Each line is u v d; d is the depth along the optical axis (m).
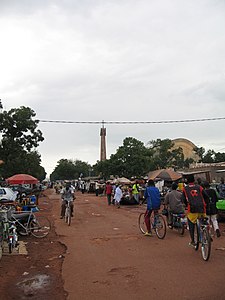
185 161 62.62
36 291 6.55
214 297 5.75
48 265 8.46
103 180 55.56
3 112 35.50
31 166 40.31
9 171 36.12
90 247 10.38
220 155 67.12
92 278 7.20
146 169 45.97
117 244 10.64
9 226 10.57
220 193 18.38
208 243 7.99
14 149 35.59
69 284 6.88
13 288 6.75
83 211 22.16
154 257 8.71
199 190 9.16
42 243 11.35
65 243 11.16
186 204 9.28
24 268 8.20
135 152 46.16
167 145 61.06
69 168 123.62
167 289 6.24
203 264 7.81
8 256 9.37
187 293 5.98
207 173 29.73
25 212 13.06
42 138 36.78
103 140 80.62
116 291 6.30
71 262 8.66
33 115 36.44
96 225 15.26
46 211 23.53
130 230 13.34
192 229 9.26
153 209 11.62
